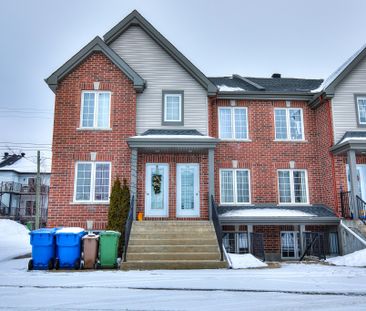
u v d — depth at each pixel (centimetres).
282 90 1720
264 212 1476
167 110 1549
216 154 1596
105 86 1488
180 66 1588
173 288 675
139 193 1434
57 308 514
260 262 1088
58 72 1476
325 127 1581
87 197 1405
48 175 4862
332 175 1500
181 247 1104
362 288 675
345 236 1366
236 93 1634
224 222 1415
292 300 571
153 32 1599
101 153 1433
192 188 1472
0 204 4425
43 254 995
